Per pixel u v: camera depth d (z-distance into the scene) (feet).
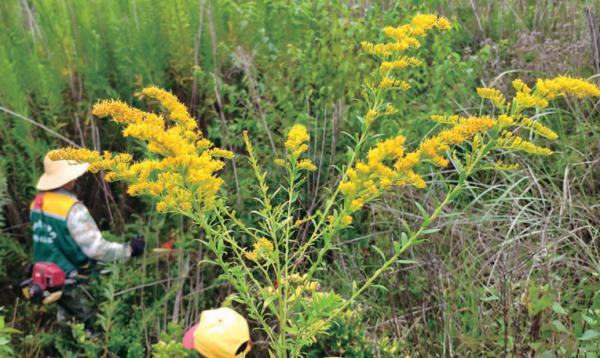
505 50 14.23
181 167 5.44
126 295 10.61
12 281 12.28
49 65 13.57
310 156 11.64
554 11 14.99
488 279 9.21
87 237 10.82
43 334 10.75
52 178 10.76
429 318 9.10
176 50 13.57
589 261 9.52
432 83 13.15
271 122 12.11
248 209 11.23
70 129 13.24
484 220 10.41
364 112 12.38
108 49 13.74
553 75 12.73
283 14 13.94
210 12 13.32
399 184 5.80
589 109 12.00
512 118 5.74
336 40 13.23
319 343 8.14
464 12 15.72
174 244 11.52
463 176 5.91
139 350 9.35
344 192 5.61
